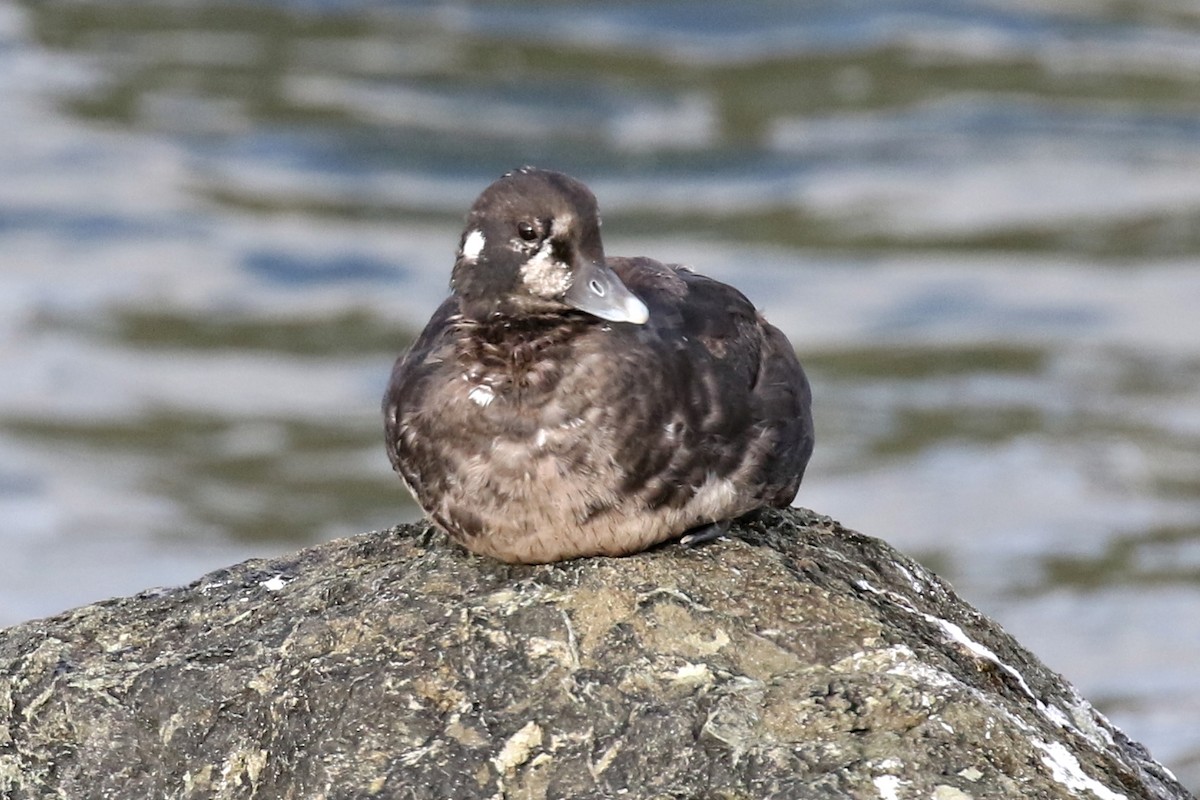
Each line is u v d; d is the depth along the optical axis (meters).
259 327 18.39
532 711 6.23
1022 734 6.05
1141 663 12.91
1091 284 18.89
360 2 26.33
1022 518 14.80
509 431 6.56
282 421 16.61
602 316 6.59
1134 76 24.00
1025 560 14.23
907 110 23.11
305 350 18.02
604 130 22.62
